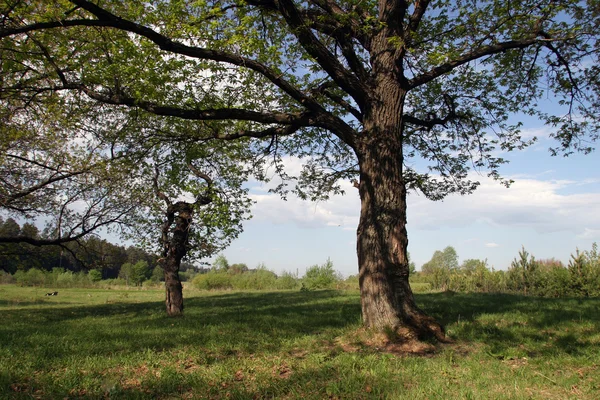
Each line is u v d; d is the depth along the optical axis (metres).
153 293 34.09
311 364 5.62
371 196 7.72
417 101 11.88
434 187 12.14
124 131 11.12
